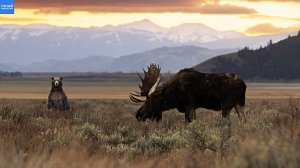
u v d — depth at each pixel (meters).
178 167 29.05
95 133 54.38
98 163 27.27
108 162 29.64
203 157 32.50
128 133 58.78
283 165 20.23
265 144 22.36
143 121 74.88
